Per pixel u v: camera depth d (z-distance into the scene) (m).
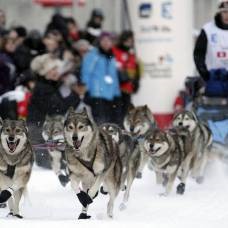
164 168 23.38
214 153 27.69
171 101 32.91
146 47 32.78
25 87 31.64
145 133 24.73
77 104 29.77
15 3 56.47
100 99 31.73
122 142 21.22
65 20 36.16
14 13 56.47
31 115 28.95
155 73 32.81
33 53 33.59
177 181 26.81
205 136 26.36
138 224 17.38
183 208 20.62
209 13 54.38
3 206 21.06
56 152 24.33
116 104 32.34
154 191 24.05
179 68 32.88
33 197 22.73
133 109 25.78
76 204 21.48
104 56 31.84
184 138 24.39
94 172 18.58
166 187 23.34
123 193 23.30
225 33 27.77
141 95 33.16
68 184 25.62
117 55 32.66
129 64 32.81
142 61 32.94
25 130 18.94
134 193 23.53
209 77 27.69
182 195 23.31
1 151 18.75
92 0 55.62
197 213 19.73
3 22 34.84
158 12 32.50
